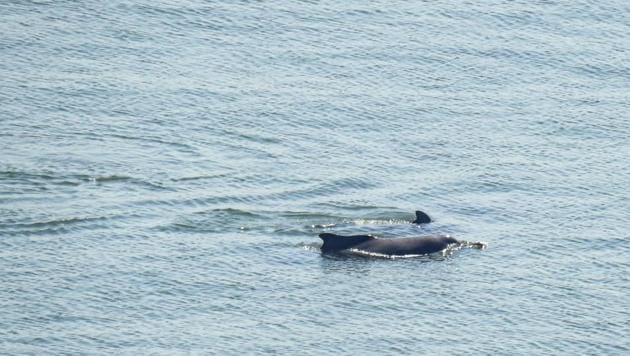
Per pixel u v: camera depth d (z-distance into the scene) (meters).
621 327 153.12
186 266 164.38
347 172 196.62
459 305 157.12
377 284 161.75
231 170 195.62
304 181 192.88
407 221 180.75
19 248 166.75
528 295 160.12
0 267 161.12
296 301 156.88
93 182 188.75
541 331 151.62
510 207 186.00
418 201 187.62
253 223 177.88
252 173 194.88
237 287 159.62
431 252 170.75
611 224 180.88
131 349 143.62
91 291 156.62
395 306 156.38
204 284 160.00
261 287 160.00
